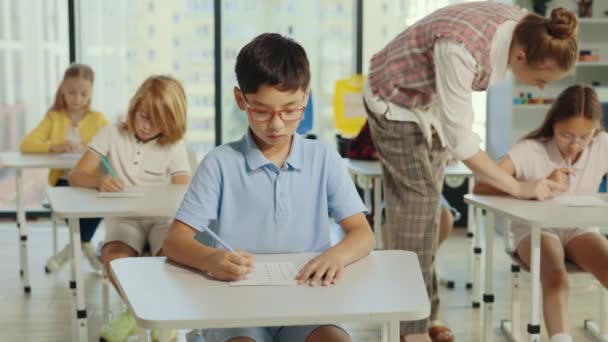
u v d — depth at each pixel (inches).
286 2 208.1
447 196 206.4
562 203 95.2
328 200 72.9
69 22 203.0
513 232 106.2
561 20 86.8
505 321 124.9
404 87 97.3
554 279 95.7
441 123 93.2
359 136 152.3
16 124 205.5
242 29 208.1
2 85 203.8
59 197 102.4
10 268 161.5
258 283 60.2
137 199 100.6
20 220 143.9
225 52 208.5
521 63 89.8
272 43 64.0
